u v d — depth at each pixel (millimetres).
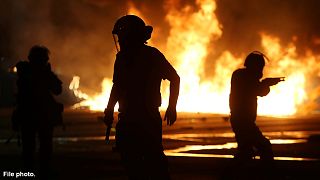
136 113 13305
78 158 24625
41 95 18750
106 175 19594
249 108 17109
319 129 42188
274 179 17250
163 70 13391
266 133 38688
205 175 19344
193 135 37594
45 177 18828
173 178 18688
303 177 18719
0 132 39844
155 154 13297
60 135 38094
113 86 13664
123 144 13398
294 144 30672
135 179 13414
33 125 18797
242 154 17297
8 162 22891
